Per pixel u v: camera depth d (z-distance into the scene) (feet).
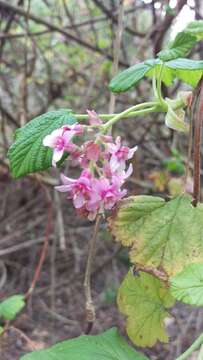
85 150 0.52
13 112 1.99
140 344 0.61
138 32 1.75
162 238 0.54
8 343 1.59
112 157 0.51
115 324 1.68
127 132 1.83
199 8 1.41
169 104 0.57
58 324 1.73
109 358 0.52
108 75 1.81
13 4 1.80
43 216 2.08
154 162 1.85
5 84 1.98
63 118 0.55
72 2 2.13
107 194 0.50
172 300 0.60
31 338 1.63
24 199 2.15
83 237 2.12
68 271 2.02
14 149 0.57
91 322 0.68
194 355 1.43
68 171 1.68
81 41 1.68
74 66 2.03
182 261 0.53
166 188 1.65
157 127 1.82
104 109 1.85
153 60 0.57
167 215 0.55
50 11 2.01
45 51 2.04
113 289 1.82
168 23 1.28
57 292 1.92
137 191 1.73
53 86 2.01
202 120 0.56
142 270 0.53
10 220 2.11
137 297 0.60
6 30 1.71
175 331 1.58
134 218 0.55
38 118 0.57
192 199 0.55
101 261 1.98
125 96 1.76
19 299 1.14
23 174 0.56
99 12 1.90
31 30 1.83
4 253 1.90
